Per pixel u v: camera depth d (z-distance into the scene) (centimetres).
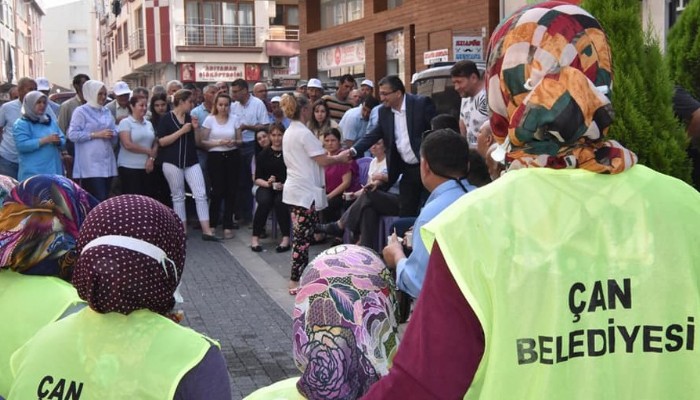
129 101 1006
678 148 362
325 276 202
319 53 2708
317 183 722
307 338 201
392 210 759
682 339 143
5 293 249
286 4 4019
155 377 191
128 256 194
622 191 150
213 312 667
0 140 1007
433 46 1777
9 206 250
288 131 714
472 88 675
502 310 142
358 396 197
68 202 255
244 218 1135
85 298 198
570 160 152
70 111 1066
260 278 795
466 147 415
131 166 974
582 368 141
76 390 194
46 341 204
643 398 142
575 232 146
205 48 3831
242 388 484
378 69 2239
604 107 151
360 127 1021
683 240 148
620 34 355
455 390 144
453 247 146
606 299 143
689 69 492
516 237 146
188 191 1094
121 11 5119
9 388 238
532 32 155
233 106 1101
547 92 149
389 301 205
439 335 145
